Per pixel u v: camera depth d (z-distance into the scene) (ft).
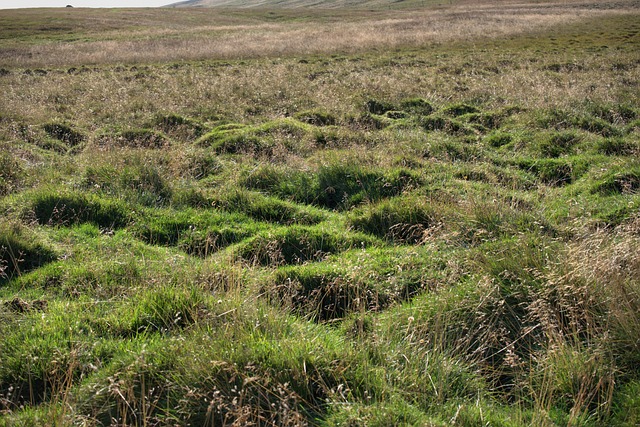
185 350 13.88
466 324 16.29
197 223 25.12
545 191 30.04
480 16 172.24
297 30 147.33
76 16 220.43
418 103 52.37
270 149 36.52
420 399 13.01
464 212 23.65
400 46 110.11
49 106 52.70
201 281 18.19
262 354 13.70
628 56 83.05
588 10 193.16
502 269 17.99
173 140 39.70
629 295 15.80
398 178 28.68
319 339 15.02
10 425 11.83
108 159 31.07
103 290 18.12
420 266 20.47
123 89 61.00
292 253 22.81
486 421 12.37
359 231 24.66
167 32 150.92
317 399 13.06
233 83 64.69
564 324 16.31
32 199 25.39
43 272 19.99
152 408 12.51
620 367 14.26
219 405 11.84
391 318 16.65
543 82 62.69
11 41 131.85
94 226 24.43
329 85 63.67
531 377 14.20
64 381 13.19
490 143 41.27
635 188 28.35
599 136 39.19
